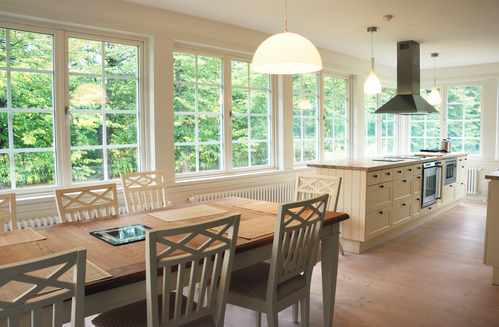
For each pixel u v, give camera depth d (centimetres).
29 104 300
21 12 278
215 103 426
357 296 273
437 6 353
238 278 195
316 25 420
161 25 356
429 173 481
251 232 184
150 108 360
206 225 132
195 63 405
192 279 137
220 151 434
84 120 328
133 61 355
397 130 757
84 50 325
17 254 154
